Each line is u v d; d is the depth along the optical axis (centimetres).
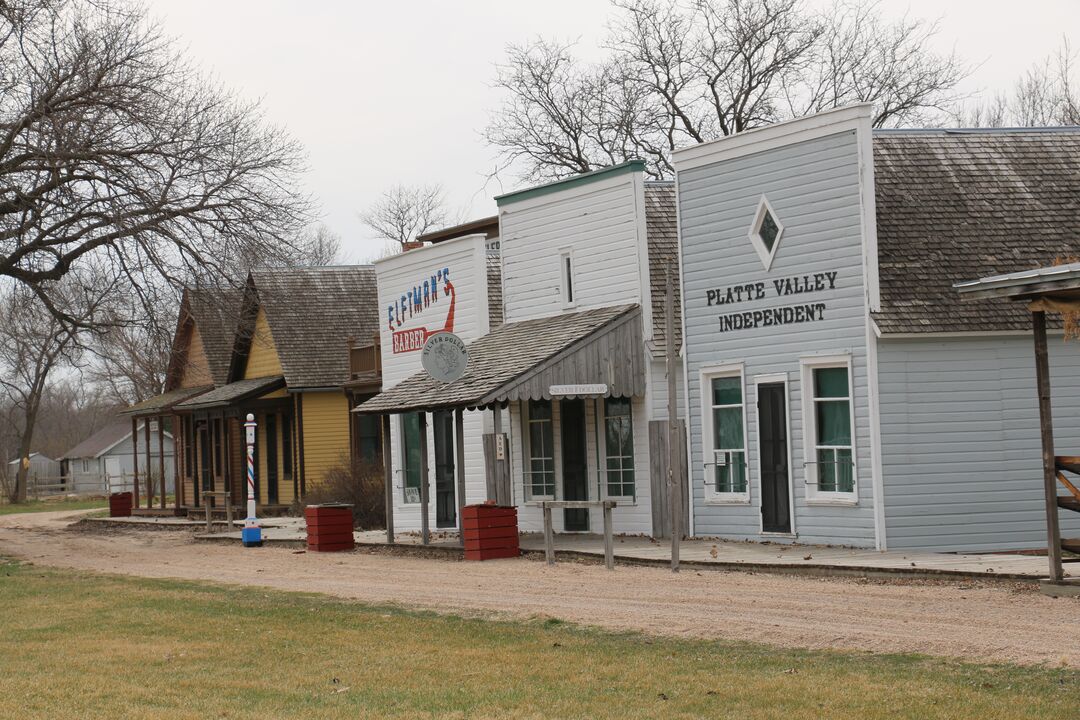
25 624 1606
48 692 1128
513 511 2311
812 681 1069
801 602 1526
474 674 1173
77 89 2955
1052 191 2323
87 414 12256
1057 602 1435
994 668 1091
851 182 2150
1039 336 1525
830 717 945
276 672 1217
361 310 4409
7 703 1077
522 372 2328
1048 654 1134
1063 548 1516
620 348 2459
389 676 1179
